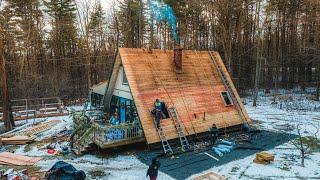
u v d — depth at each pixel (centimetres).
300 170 1677
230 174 1630
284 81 5078
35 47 4941
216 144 2106
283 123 2753
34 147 2111
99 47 5444
